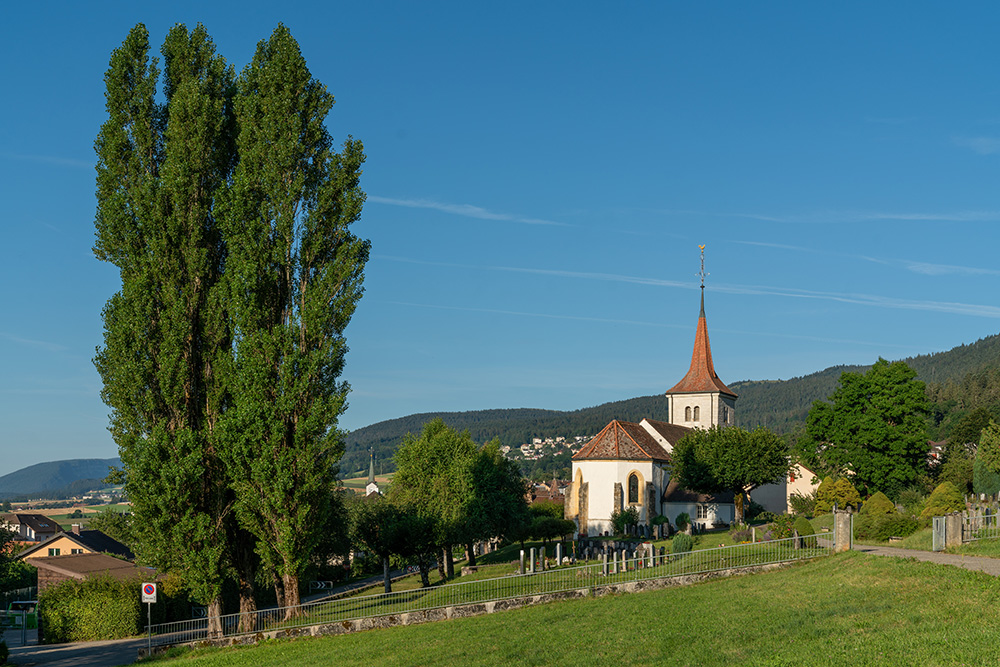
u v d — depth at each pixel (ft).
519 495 266.16
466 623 102.06
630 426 302.66
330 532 230.27
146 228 134.51
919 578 88.28
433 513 214.69
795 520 168.35
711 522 291.38
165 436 128.26
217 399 132.77
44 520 511.81
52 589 177.78
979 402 652.07
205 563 128.47
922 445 248.32
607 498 284.00
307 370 129.39
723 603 92.32
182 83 140.05
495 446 265.54
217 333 135.23
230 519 136.56
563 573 122.52
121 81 139.33
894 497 248.32
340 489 221.66
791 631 74.69
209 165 139.74
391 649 91.56
